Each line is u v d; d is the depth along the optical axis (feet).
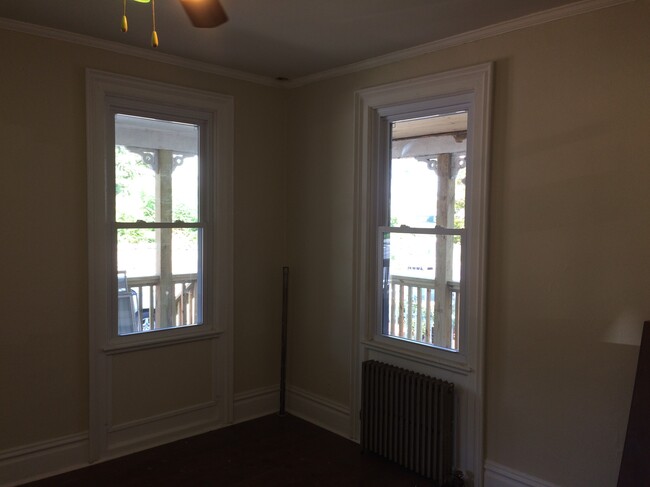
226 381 12.20
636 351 7.52
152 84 10.61
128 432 10.73
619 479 7.02
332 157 11.93
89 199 9.89
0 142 8.95
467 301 9.68
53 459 9.75
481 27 8.97
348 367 11.73
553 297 8.37
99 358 10.21
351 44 9.95
